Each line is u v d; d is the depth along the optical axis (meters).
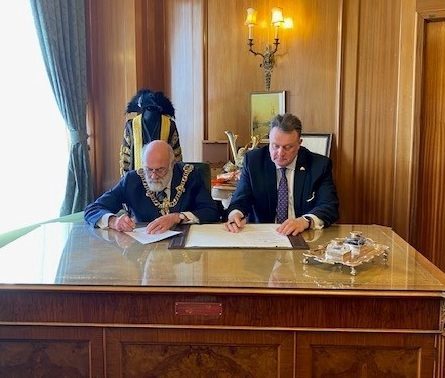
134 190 2.26
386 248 1.58
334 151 4.08
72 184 3.87
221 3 4.30
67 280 1.41
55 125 3.75
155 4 4.39
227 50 4.33
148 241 1.82
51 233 1.98
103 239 1.86
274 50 4.20
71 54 3.85
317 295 1.32
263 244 1.75
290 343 1.36
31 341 1.41
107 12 4.05
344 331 1.34
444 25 3.65
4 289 1.38
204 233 1.92
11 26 3.30
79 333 1.39
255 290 1.33
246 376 1.38
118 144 4.16
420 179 3.80
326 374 1.37
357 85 3.97
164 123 3.12
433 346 1.33
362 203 4.03
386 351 1.35
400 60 3.78
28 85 3.46
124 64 4.08
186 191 2.28
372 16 3.89
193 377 1.40
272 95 4.22
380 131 3.95
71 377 1.42
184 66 4.43
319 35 4.07
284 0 4.15
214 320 1.36
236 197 2.39
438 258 3.83
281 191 2.39
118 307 1.37
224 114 4.39
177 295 1.35
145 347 1.39
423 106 3.75
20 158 3.38
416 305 1.32
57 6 3.65
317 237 1.90
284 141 2.27
